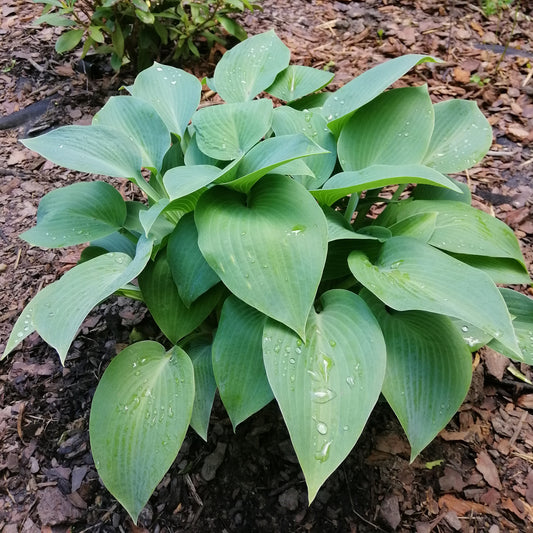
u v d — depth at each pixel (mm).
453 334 642
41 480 748
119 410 620
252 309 648
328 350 579
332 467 524
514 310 726
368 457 750
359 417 544
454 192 798
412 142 747
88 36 1322
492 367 834
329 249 702
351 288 768
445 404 608
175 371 640
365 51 1472
